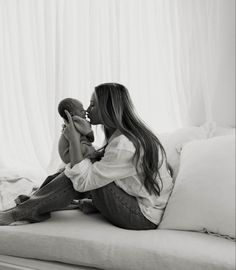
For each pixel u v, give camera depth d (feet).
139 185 4.48
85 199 5.06
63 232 4.09
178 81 6.86
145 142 4.45
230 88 6.45
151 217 4.45
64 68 7.69
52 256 4.01
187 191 4.33
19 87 8.54
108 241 3.85
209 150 4.60
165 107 7.12
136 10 7.20
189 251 3.56
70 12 7.72
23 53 8.29
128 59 7.20
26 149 8.54
